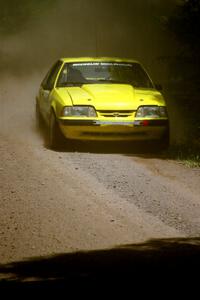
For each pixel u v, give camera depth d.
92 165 25.75
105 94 29.47
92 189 21.84
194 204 20.47
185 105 37.22
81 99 28.97
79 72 31.72
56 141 29.00
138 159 27.75
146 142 30.00
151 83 31.98
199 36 35.53
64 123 28.58
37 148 29.34
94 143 31.19
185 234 17.42
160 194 21.53
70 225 17.95
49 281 13.16
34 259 15.08
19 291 12.43
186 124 36.41
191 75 36.97
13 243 16.41
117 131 28.81
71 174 23.98
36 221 18.28
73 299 11.98
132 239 16.83
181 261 14.82
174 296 12.15
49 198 20.61
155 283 12.99
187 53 36.78
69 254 15.47
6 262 14.88
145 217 18.84
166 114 29.64
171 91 37.72
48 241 16.59
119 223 18.20
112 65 32.31
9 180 22.84
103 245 16.28
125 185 22.58
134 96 29.58
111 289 12.56
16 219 18.42
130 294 12.25
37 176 23.52
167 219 18.75
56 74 32.00
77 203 20.12
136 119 28.89
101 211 19.33
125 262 14.73
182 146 31.45
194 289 12.60
